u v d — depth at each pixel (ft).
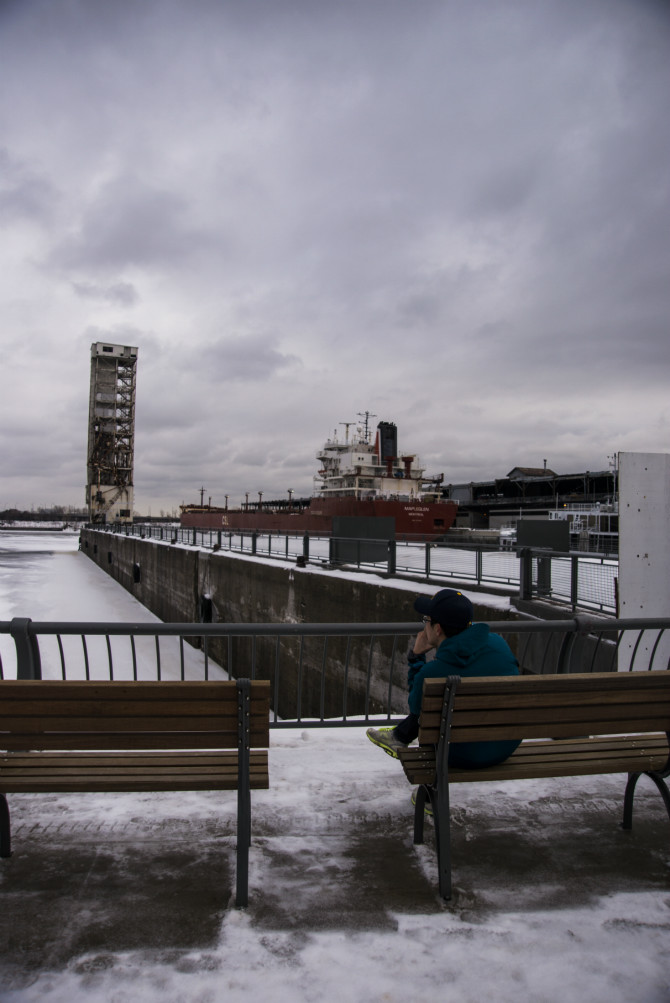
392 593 44.37
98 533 226.99
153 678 66.23
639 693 10.73
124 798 13.62
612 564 28.78
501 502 224.12
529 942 9.16
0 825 11.11
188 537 124.77
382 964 8.66
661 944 9.18
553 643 28.58
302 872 10.96
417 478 171.94
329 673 53.11
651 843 12.16
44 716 9.93
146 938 9.14
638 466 20.92
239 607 77.41
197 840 11.96
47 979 8.30
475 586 40.70
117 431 289.12
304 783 14.52
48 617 109.70
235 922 9.52
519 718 10.45
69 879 10.61
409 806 13.44
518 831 12.53
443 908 9.98
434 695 10.07
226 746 10.24
